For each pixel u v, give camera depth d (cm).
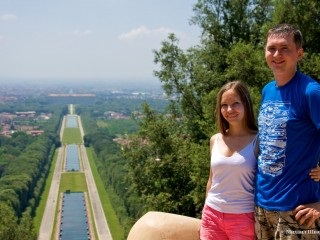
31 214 6700
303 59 1670
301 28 1753
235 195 539
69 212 6869
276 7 1833
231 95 553
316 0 1734
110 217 6531
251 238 538
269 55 504
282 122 487
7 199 6122
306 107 477
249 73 1862
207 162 1836
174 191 2462
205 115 2017
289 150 484
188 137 2614
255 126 561
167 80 2583
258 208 515
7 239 3619
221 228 552
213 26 2548
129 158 2606
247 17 2509
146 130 2556
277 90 505
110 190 7769
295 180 482
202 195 1905
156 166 2481
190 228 629
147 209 2414
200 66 2488
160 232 621
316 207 473
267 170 498
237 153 541
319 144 483
